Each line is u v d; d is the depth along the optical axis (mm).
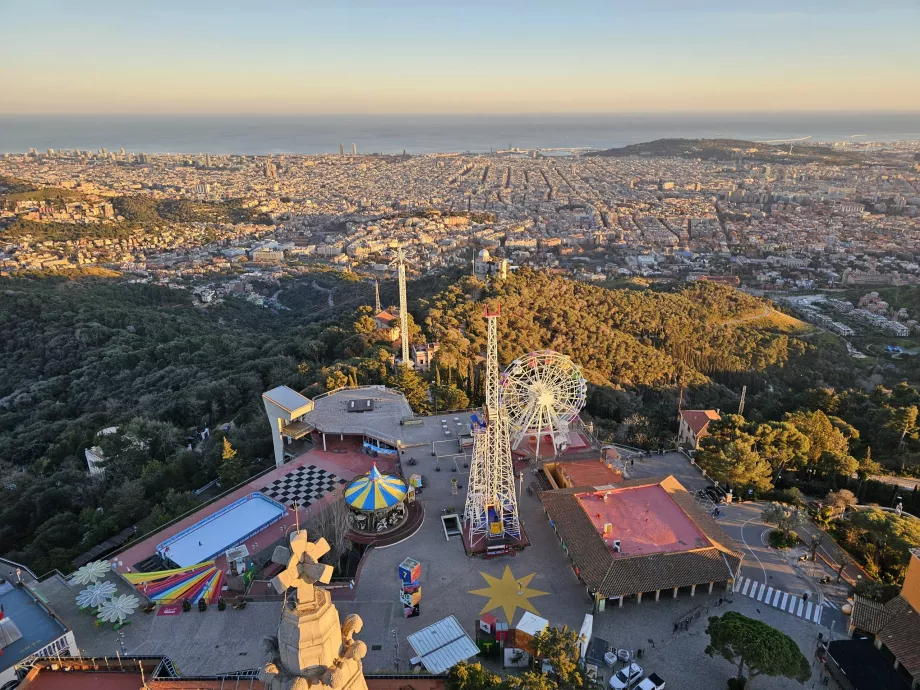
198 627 55531
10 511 81812
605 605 57969
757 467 74312
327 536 64375
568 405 81188
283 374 121125
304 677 14500
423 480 77812
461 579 61875
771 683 49469
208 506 73812
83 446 102812
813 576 61938
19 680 40562
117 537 73938
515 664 51531
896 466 86125
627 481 72000
